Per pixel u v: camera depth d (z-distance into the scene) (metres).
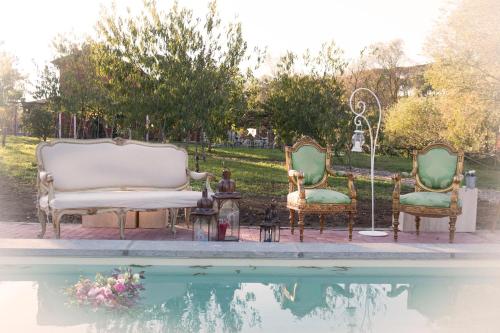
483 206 9.72
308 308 3.50
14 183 9.83
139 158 6.34
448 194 6.25
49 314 3.26
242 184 10.91
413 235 6.57
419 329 3.10
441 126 15.73
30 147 16.08
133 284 3.59
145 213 6.55
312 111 9.55
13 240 4.94
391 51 18.91
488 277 4.45
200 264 4.60
